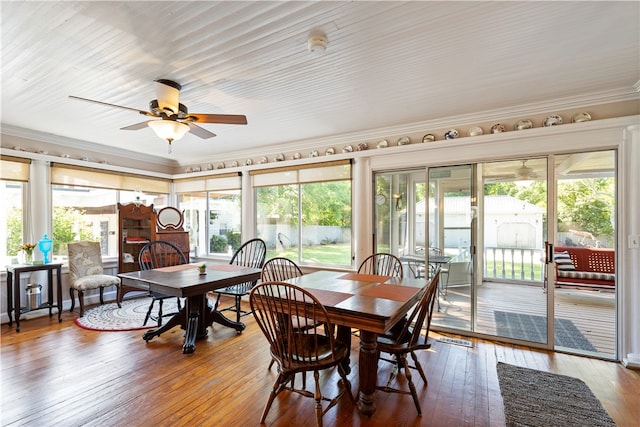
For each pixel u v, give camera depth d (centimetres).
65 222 446
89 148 464
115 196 507
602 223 599
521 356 290
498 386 236
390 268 357
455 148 348
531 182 319
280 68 235
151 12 169
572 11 170
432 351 301
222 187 538
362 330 192
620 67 235
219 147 489
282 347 189
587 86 269
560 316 406
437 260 366
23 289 388
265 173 491
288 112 331
